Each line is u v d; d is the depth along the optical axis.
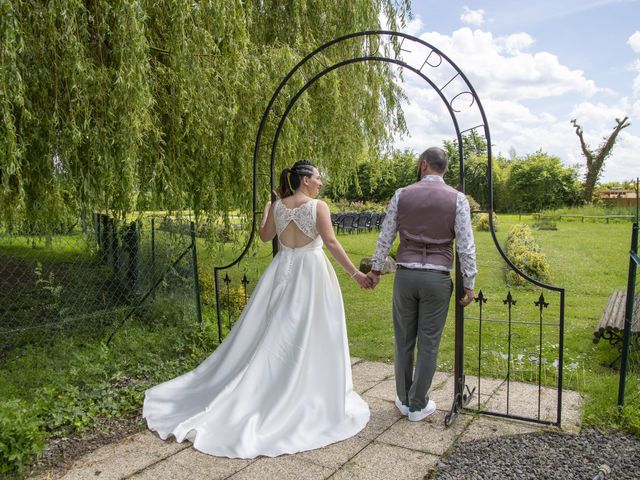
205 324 5.16
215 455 2.71
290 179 3.40
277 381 3.09
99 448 2.85
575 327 5.91
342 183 9.18
